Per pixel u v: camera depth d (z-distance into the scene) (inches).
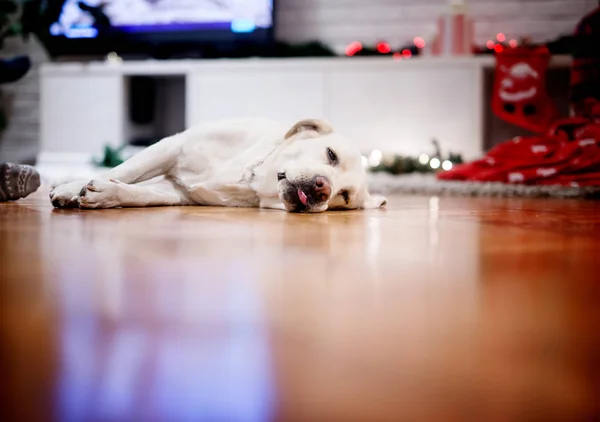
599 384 20.4
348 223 69.6
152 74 205.8
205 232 58.1
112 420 17.5
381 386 20.1
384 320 28.2
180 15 204.8
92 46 209.3
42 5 206.7
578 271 41.0
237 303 31.0
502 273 40.1
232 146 85.2
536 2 210.5
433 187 145.3
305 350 23.7
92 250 46.1
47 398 18.8
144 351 23.3
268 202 83.0
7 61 117.6
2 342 24.0
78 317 27.7
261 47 205.5
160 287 34.2
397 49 215.9
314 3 220.4
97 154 205.0
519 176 144.4
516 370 21.7
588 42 161.5
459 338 25.5
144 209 79.7
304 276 38.1
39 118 231.6
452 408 18.4
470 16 213.8
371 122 193.5
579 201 122.4
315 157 79.2
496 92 184.7
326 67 193.5
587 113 161.3
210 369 21.5
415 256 46.8
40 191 112.4
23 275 36.4
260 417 17.8
